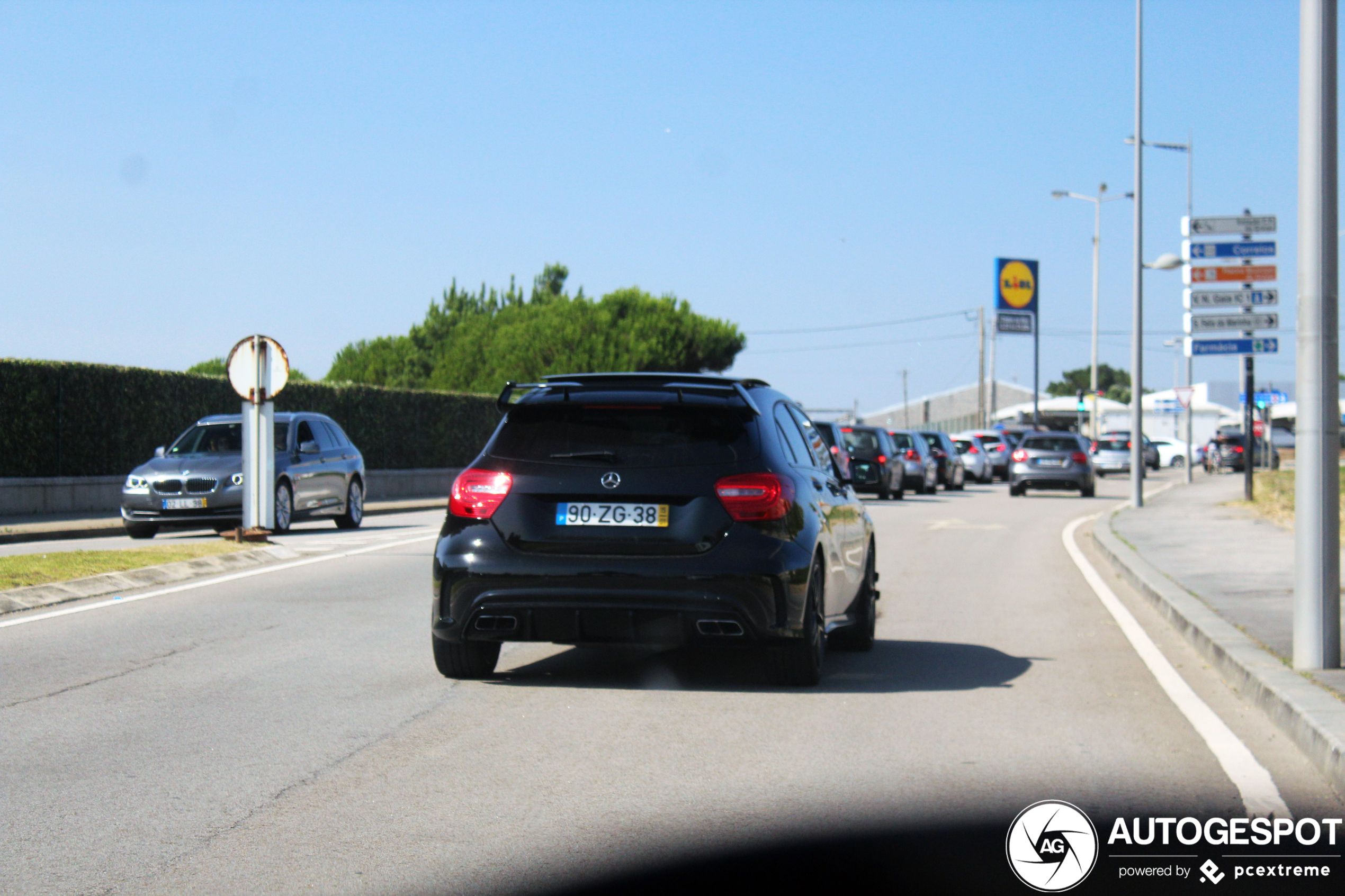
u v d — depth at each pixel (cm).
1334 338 730
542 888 398
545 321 6200
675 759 568
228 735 610
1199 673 809
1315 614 730
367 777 534
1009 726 644
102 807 488
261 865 420
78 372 2300
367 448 3269
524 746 591
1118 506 2822
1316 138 725
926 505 3038
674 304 6291
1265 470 4347
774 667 734
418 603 1094
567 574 688
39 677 755
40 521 2067
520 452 716
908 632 1001
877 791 516
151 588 1195
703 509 689
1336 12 725
